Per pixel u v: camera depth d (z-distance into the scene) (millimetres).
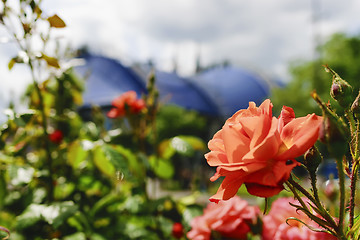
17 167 1838
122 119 2678
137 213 2346
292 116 742
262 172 631
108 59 35406
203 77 49281
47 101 2316
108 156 1858
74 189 2396
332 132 608
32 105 2266
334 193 1120
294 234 923
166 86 43031
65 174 2449
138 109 2578
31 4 1541
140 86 36125
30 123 2008
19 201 2287
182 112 24859
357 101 684
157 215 2367
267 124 653
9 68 1674
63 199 2338
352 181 695
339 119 621
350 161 722
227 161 693
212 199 688
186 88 46438
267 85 47969
